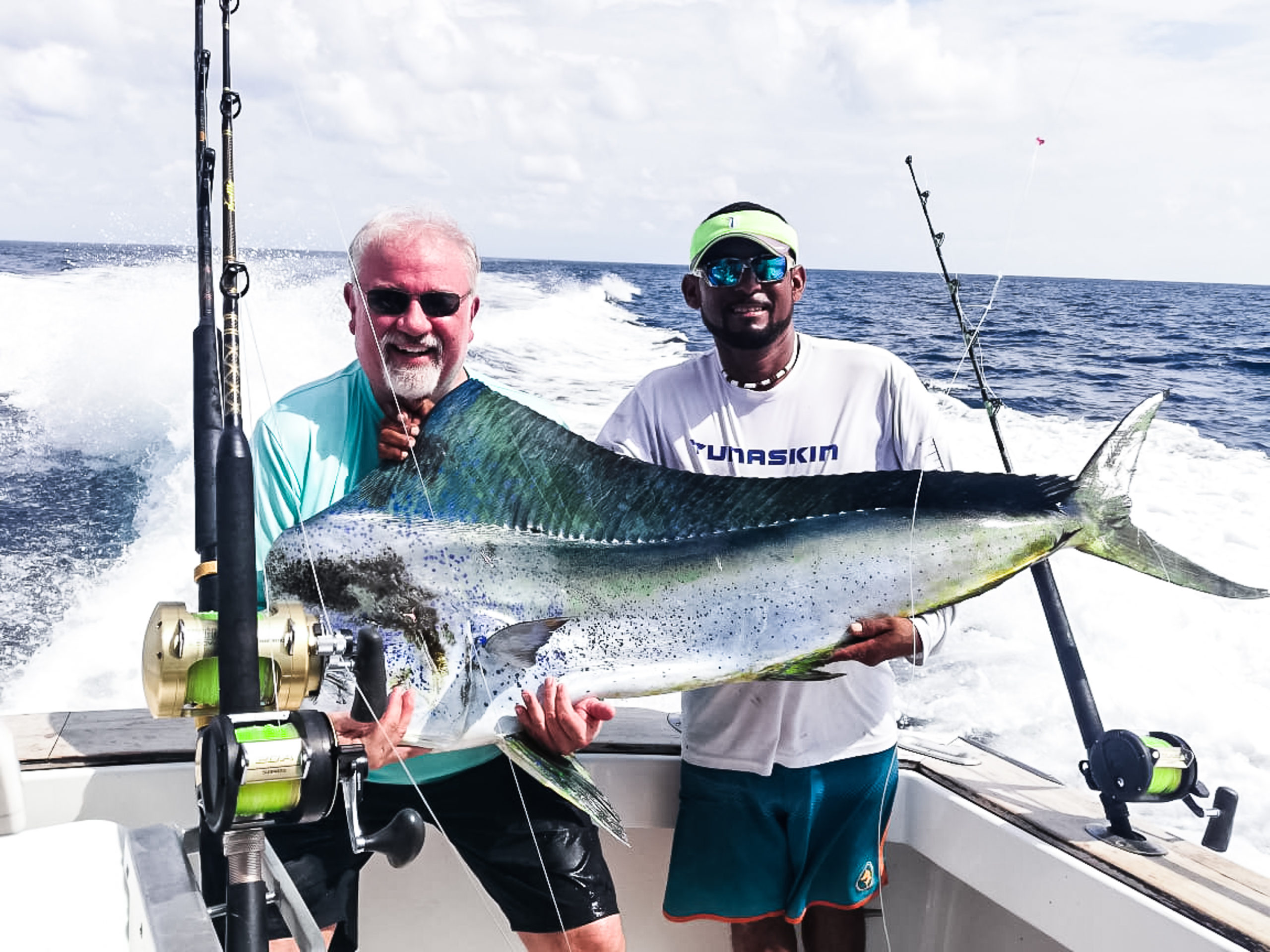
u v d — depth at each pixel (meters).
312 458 1.90
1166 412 10.62
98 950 1.06
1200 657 5.35
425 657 1.78
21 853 1.12
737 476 2.05
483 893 2.32
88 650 5.39
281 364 7.64
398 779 2.01
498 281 18.48
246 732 0.99
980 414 9.75
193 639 1.13
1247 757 4.45
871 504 1.96
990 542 1.95
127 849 1.14
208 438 1.35
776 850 2.12
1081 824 1.99
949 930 2.26
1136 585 6.03
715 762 2.10
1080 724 2.03
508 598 1.82
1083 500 1.95
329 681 1.60
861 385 2.10
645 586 1.88
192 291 10.09
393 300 1.82
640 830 2.36
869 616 1.95
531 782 2.05
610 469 1.89
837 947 2.19
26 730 2.21
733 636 1.91
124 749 2.11
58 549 6.21
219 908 1.06
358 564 1.76
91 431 7.56
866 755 2.11
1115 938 1.80
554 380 10.42
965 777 2.21
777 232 2.02
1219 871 1.82
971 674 4.96
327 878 1.98
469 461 1.83
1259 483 8.19
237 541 1.06
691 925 2.37
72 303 9.22
